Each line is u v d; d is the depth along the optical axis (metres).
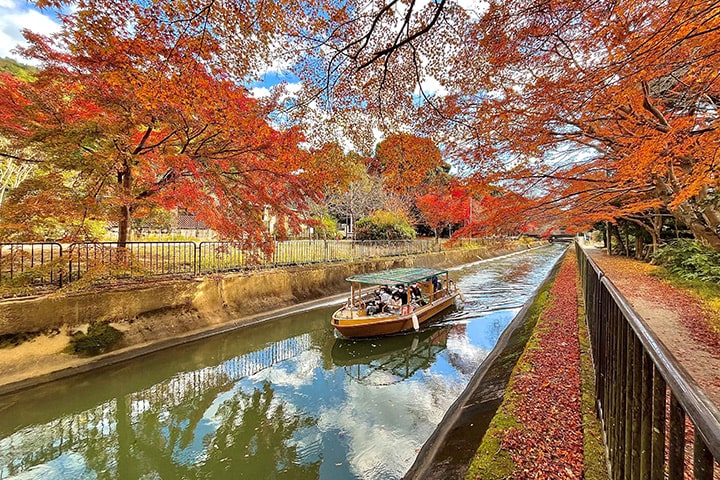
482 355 8.23
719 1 2.19
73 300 6.50
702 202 4.83
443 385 6.58
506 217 5.45
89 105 5.92
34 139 5.15
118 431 5.07
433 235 32.81
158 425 5.26
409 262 20.42
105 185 6.66
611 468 2.11
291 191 7.86
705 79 3.10
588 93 3.56
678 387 0.93
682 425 0.98
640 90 3.53
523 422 3.12
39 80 5.53
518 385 3.96
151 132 7.08
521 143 4.39
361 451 4.49
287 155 6.25
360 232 23.19
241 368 7.45
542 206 5.25
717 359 4.12
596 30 3.25
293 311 11.46
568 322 6.56
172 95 4.09
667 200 4.40
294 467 4.24
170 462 4.42
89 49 4.02
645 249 15.71
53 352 6.04
